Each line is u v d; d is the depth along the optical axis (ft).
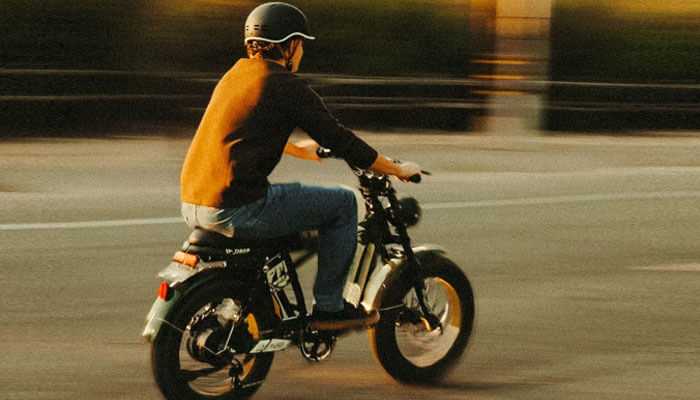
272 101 28.63
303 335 30.71
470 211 60.23
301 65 100.68
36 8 89.35
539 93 94.02
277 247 29.94
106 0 91.61
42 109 88.74
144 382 32.71
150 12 93.50
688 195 68.28
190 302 28.63
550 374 34.19
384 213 31.89
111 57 92.94
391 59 102.17
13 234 50.88
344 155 29.48
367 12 101.09
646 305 42.32
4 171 68.44
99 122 91.04
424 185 67.97
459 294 33.47
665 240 54.75
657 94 110.01
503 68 93.40
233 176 28.48
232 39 95.55
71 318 38.70
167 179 68.03
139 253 48.29
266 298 29.94
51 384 32.30
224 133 28.63
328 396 32.04
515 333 38.32
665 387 33.09
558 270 47.73
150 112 92.58
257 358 30.78
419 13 102.27
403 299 32.35
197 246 29.22
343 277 30.83
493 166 77.46
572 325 39.42
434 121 103.14
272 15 29.19
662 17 109.09
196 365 33.12
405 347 36.68
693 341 37.78
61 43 90.63
